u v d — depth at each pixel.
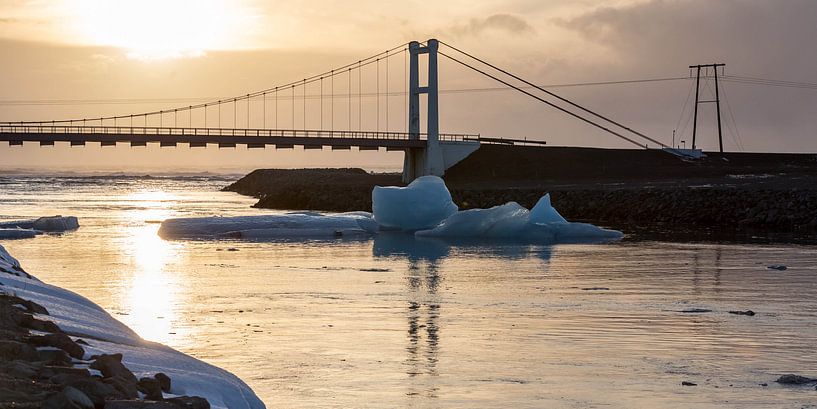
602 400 15.84
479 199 82.88
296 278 33.88
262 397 15.94
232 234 54.72
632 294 29.55
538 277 34.47
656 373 17.88
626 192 75.12
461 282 32.84
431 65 108.81
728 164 110.75
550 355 19.55
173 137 97.69
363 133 107.25
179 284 31.84
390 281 33.06
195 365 11.98
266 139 101.38
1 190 131.25
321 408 15.24
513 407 15.38
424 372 17.94
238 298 28.36
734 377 17.56
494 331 22.48
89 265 38.06
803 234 55.69
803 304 27.20
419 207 60.50
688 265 38.59
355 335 21.88
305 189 94.88
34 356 9.27
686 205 68.75
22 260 39.91
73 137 93.25
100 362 9.34
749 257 41.84
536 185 94.06
